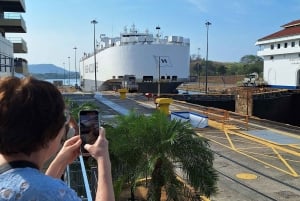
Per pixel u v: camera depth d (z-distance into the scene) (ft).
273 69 207.00
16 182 4.07
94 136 6.13
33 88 4.50
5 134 4.28
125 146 25.36
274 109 147.74
